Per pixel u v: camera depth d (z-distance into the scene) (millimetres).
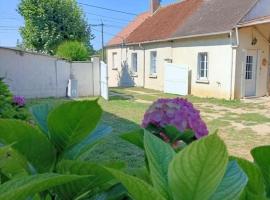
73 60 16594
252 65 15570
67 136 919
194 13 19859
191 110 1166
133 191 651
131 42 23422
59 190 860
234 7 16469
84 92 16312
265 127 9273
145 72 22266
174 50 19016
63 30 23828
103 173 833
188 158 621
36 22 23281
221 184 768
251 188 1004
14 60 14297
